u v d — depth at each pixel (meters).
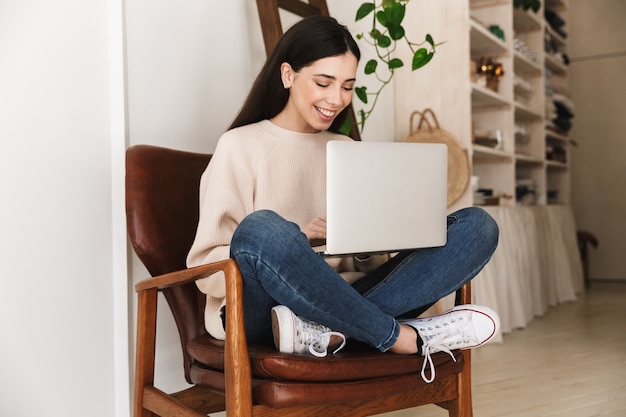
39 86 1.65
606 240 5.90
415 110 3.30
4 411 1.57
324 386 1.22
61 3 1.70
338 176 1.24
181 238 1.62
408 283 1.43
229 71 2.24
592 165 5.97
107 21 1.83
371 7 2.31
